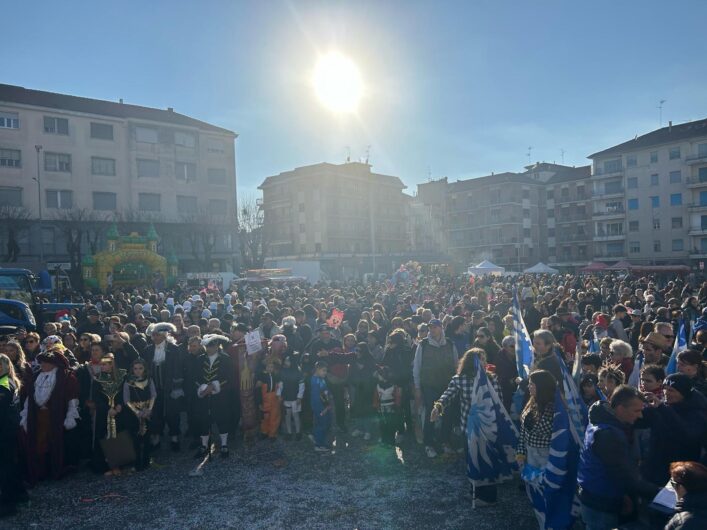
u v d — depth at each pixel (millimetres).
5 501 5488
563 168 75812
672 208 56219
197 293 22172
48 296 22125
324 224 60938
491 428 5273
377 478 6234
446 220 75125
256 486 6121
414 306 13375
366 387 8164
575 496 4199
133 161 44688
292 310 11656
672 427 3902
